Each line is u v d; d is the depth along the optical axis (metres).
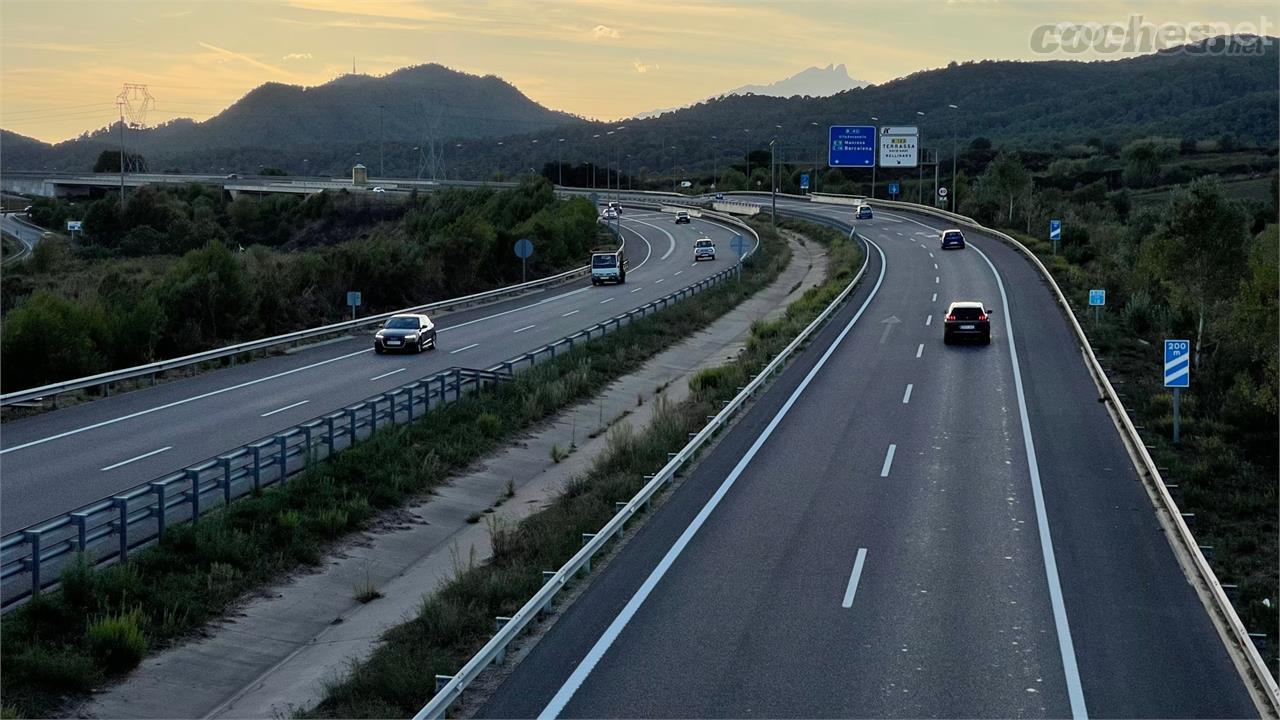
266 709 13.64
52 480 22.80
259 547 19.16
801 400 32.22
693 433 27.88
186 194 157.00
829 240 91.38
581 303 59.88
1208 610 15.49
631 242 106.12
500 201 105.31
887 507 21.14
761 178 169.38
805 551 18.39
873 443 26.73
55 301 35.62
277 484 22.56
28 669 13.66
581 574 17.30
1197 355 38.75
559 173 185.75
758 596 16.09
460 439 28.16
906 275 64.00
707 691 12.62
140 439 26.77
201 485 22.00
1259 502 23.53
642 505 21.34
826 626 14.81
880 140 100.19
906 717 11.88
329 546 20.42
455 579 17.75
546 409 33.06
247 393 33.12
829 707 12.14
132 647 14.67
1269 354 30.12
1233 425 30.33
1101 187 120.81
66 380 33.31
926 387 33.91
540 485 25.83
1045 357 38.78
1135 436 25.78
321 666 15.15
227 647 15.93
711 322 53.25
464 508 23.80
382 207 132.12
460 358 40.50
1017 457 25.23
